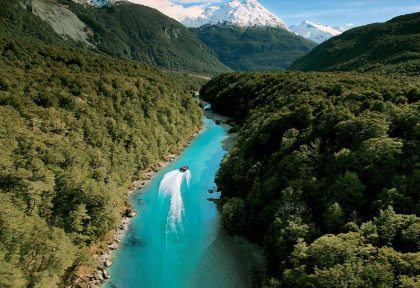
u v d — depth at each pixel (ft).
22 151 175.63
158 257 178.40
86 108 256.73
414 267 96.63
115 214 192.24
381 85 291.17
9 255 123.85
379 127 167.12
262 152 240.32
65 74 305.53
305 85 361.30
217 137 410.93
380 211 122.62
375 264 102.37
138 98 331.98
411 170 139.33
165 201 239.50
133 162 262.67
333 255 113.29
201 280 161.68
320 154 180.14
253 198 189.98
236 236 195.42
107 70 393.50
